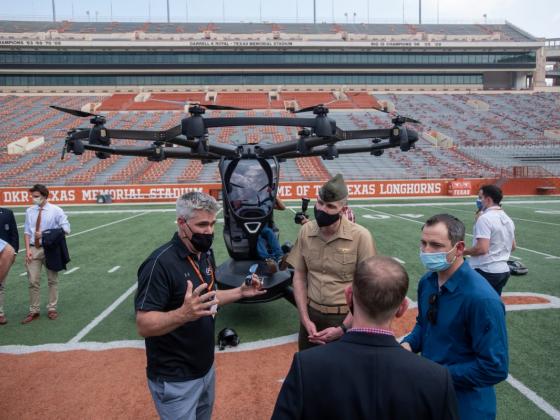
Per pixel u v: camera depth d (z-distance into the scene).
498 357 2.18
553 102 48.41
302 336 3.55
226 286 5.77
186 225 2.49
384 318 1.65
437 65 51.91
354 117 44.00
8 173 30.02
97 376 4.59
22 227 16.25
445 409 1.52
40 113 43.06
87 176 29.89
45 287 8.20
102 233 14.82
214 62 49.94
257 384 4.36
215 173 31.16
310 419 1.55
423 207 22.11
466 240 12.88
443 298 2.44
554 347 5.13
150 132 4.53
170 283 2.44
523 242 12.32
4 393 4.24
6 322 6.25
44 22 61.25
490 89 54.59
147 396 4.17
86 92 49.56
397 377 1.54
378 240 12.84
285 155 6.38
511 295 7.27
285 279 5.80
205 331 2.66
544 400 3.96
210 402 2.86
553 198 25.97
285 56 50.53
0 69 47.53
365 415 1.51
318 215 3.22
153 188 26.28
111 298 7.49
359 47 50.41
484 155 35.31
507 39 55.34
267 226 6.37
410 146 5.22
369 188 27.73
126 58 48.97
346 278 3.31
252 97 48.94
